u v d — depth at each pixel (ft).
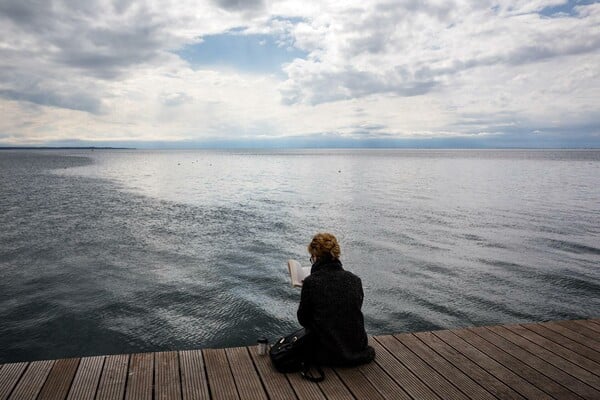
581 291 39.22
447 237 62.03
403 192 126.93
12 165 282.77
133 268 45.57
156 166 306.96
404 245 56.95
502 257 50.85
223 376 13.46
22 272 43.80
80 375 13.23
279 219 76.48
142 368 13.82
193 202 100.01
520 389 13.25
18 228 65.41
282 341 14.34
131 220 73.82
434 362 14.88
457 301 36.70
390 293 38.58
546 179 180.55
